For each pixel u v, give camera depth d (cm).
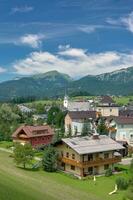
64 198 6088
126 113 17538
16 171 8119
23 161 8625
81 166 8125
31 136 12088
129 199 6159
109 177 8144
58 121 17125
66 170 8700
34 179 7412
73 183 7456
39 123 17688
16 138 12425
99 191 6825
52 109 19562
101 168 8569
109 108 17875
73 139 8831
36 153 10781
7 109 17488
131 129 13375
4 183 6000
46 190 6488
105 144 8838
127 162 9725
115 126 13375
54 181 7462
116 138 13225
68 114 15800
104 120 14175
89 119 15350
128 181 7006
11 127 14738
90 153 8281
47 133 12681
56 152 8750
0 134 13812
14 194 5431
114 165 8912
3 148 12044
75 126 15350
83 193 6594
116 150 8894
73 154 8444
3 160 9612
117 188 6950
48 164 8525
